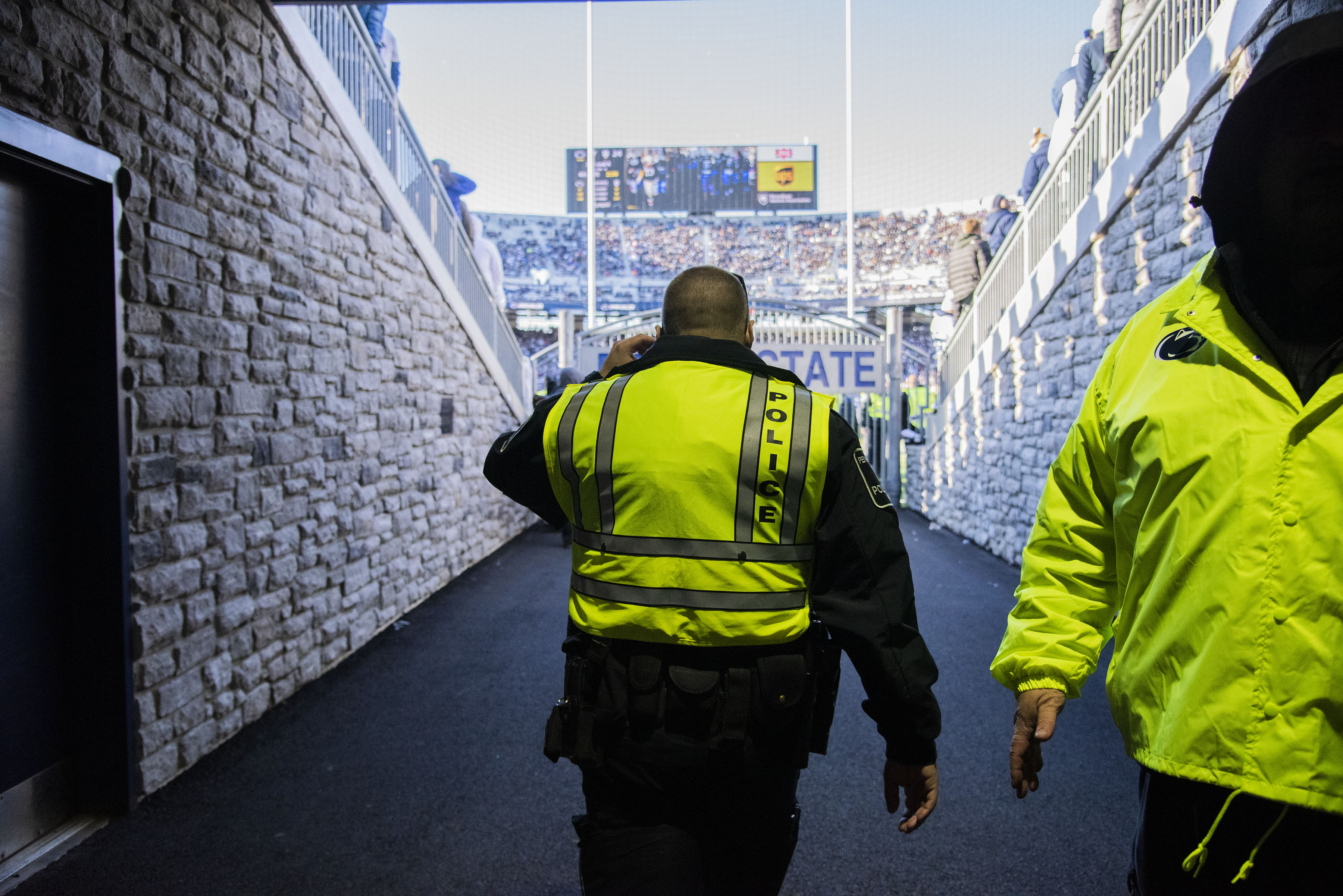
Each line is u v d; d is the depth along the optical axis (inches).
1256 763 35.1
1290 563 35.2
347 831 105.2
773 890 53.4
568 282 1358.3
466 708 151.2
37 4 94.5
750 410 52.9
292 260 159.2
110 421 107.3
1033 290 276.7
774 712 50.1
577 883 93.5
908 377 600.4
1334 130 38.4
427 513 245.0
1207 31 168.1
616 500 53.1
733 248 1348.4
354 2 153.3
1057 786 117.2
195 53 127.0
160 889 91.7
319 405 170.9
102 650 107.9
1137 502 42.6
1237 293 39.4
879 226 1323.8
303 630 163.2
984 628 206.7
